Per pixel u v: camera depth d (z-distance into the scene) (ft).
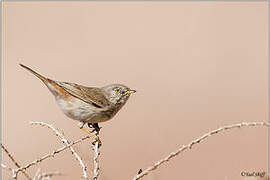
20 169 20.24
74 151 22.24
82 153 24.44
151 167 19.89
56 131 23.58
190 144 20.02
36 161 21.11
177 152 19.90
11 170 19.95
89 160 24.34
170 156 19.65
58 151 21.95
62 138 23.35
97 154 23.75
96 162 23.52
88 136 23.17
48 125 23.85
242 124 19.61
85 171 21.61
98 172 23.20
